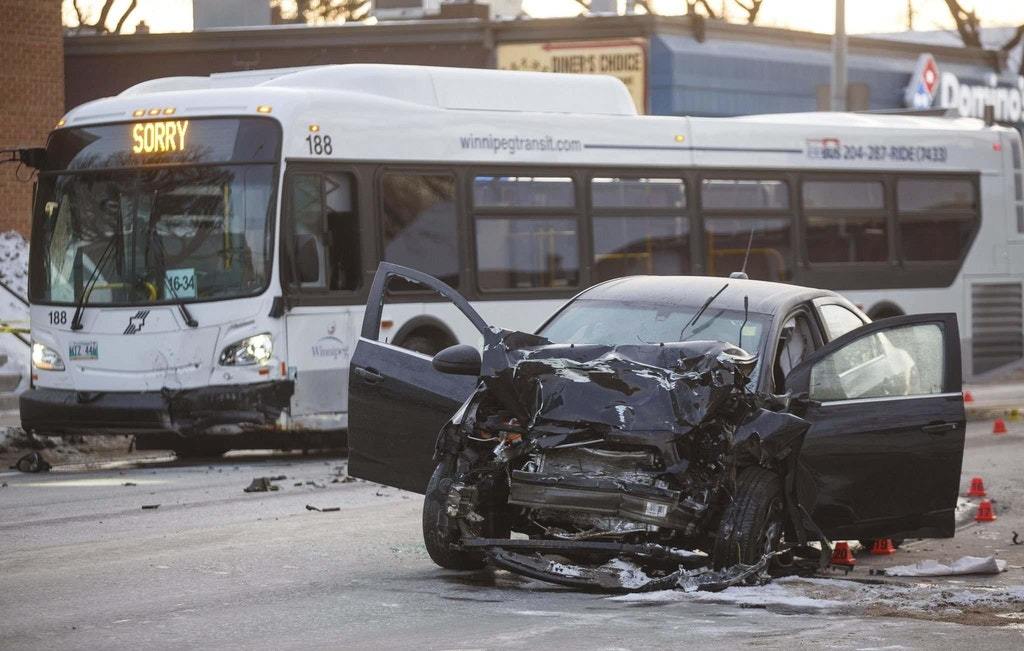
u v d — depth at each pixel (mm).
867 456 19922
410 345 37062
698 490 18000
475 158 38375
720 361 17922
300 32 75125
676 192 42656
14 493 28609
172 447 37312
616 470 17984
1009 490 29703
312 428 34875
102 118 35875
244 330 34188
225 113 35062
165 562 20469
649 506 17562
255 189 34594
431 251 37406
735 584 17984
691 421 17734
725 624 16078
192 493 28484
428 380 20406
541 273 39562
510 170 39062
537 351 18672
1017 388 57562
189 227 34688
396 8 84562
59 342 35188
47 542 22422
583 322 20828
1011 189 51094
